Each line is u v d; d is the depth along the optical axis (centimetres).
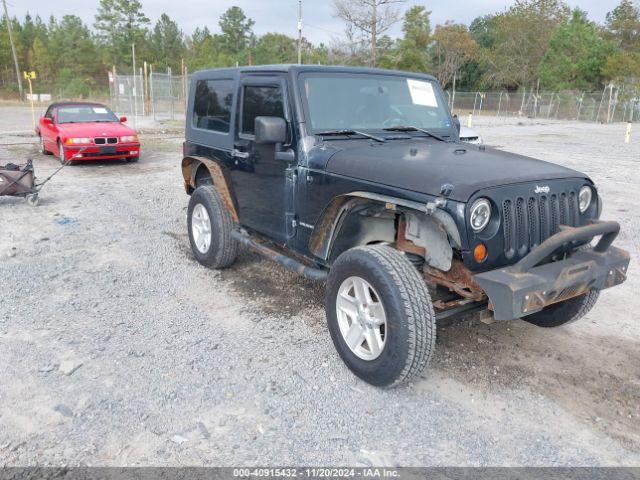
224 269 611
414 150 408
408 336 338
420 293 341
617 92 4647
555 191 371
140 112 3164
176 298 530
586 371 412
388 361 350
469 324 486
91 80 7112
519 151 1839
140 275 589
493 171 358
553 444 328
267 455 311
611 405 369
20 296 522
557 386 391
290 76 443
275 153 456
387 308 345
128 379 384
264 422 341
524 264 333
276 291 554
